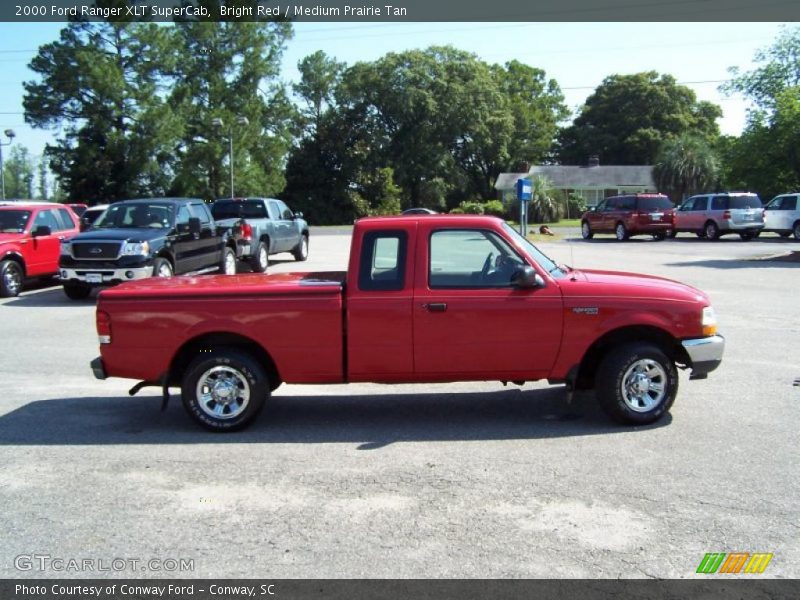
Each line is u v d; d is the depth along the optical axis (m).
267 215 19.88
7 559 4.17
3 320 12.45
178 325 6.29
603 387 6.33
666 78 75.12
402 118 68.38
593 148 76.38
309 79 71.44
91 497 5.02
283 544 4.29
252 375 6.33
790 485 5.02
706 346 6.30
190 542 4.34
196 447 6.04
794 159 33.53
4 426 6.67
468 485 5.11
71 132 45.94
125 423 6.76
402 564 4.04
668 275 17.14
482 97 68.56
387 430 6.42
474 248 6.38
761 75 36.12
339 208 68.94
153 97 44.94
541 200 53.25
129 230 14.32
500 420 6.66
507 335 6.23
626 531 4.38
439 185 67.62
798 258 20.75
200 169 49.09
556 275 6.56
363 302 6.23
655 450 5.75
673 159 57.50
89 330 11.50
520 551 4.16
